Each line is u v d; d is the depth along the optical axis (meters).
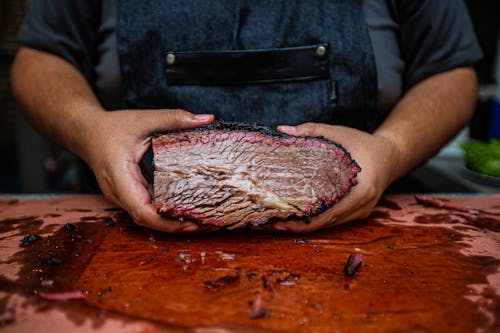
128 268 0.39
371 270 0.39
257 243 0.43
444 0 0.57
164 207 0.42
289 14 0.54
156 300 0.34
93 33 0.58
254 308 0.33
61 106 0.51
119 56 0.55
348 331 0.31
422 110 0.54
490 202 0.55
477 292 0.36
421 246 0.43
